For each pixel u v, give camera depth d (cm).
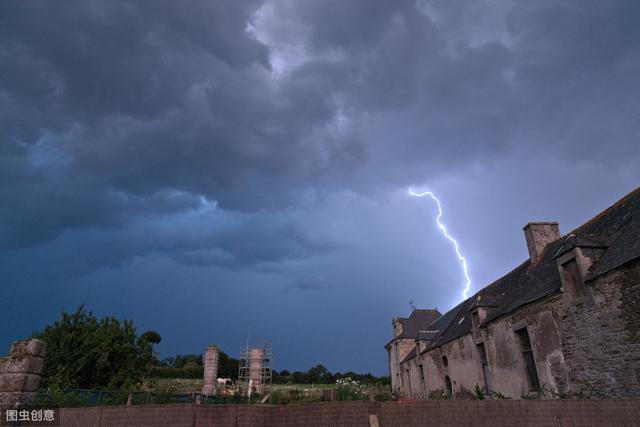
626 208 1335
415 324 4178
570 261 1229
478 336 1864
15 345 764
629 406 569
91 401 1359
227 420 580
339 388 1852
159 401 1488
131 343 2208
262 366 3569
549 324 1313
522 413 560
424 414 556
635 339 970
